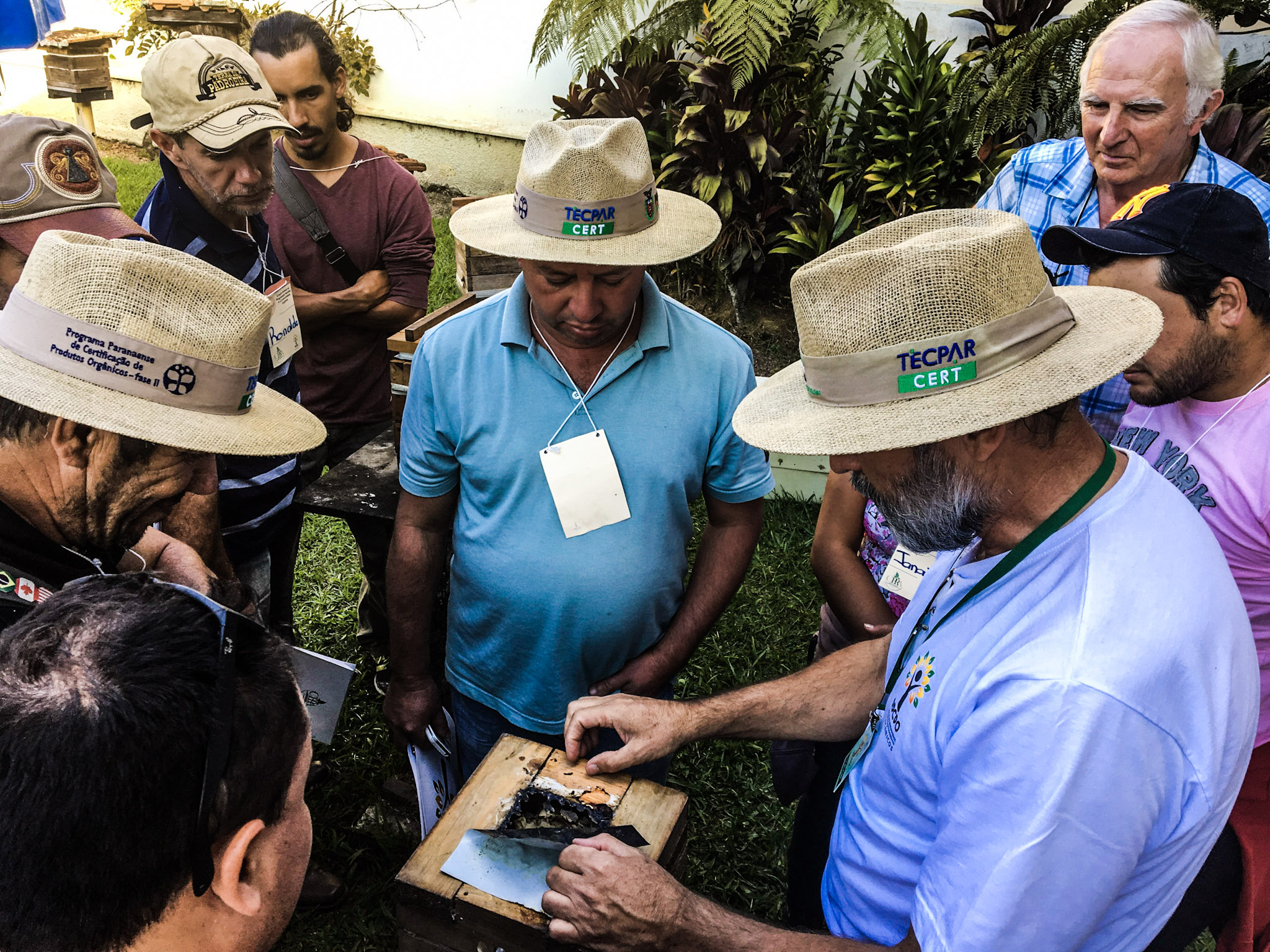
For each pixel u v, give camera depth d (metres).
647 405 1.82
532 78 7.01
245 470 2.18
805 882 1.83
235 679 0.79
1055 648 0.99
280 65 2.76
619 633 1.88
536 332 1.82
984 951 1.01
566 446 1.79
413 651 2.09
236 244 2.19
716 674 3.12
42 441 1.12
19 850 0.68
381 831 2.43
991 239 1.02
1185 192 1.59
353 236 3.01
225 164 2.07
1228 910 1.78
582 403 1.80
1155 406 1.71
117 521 1.23
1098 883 0.97
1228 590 1.04
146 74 2.03
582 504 1.81
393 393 2.44
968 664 1.10
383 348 3.19
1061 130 4.87
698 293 5.48
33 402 1.06
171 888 0.74
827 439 1.06
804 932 1.23
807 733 1.59
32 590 1.14
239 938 0.83
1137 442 1.82
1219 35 4.76
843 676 1.62
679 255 1.67
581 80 6.86
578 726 1.55
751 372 1.94
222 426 1.20
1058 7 5.26
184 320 1.15
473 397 1.82
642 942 1.20
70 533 1.19
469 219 1.92
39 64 8.78
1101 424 2.19
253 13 7.26
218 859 0.78
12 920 0.70
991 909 1.00
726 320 5.36
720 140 5.17
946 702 1.13
